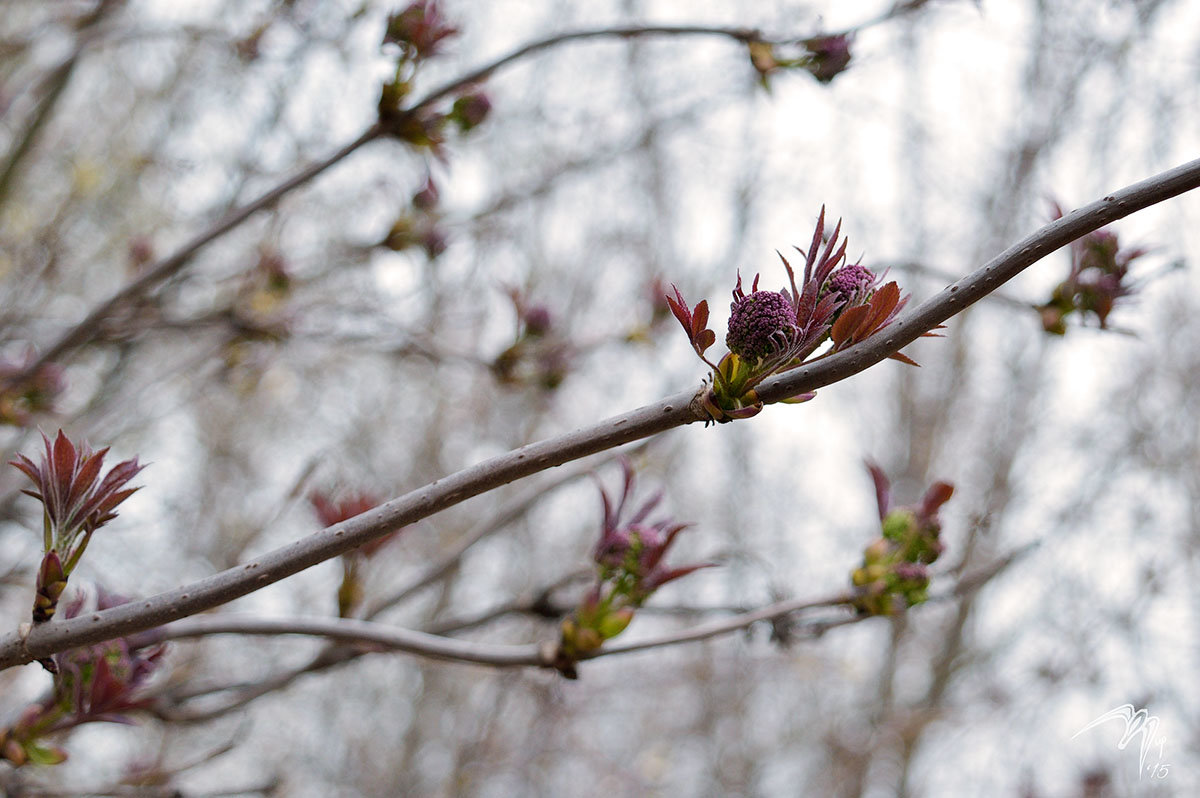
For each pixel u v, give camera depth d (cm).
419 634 188
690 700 890
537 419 673
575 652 184
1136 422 775
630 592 187
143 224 493
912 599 199
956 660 796
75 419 324
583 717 734
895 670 849
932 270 241
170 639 178
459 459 759
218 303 404
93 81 533
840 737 855
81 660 169
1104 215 107
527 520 726
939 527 201
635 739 866
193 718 237
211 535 583
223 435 631
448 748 721
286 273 340
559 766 764
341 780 816
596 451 115
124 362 347
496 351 348
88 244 484
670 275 637
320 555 119
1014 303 216
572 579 261
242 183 369
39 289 391
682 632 194
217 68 449
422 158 248
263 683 242
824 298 115
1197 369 774
